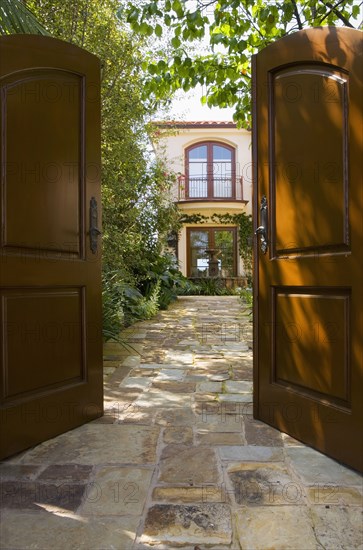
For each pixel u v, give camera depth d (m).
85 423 2.33
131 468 1.80
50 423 2.12
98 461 1.88
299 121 2.05
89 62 2.36
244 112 4.38
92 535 1.36
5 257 1.89
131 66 5.24
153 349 4.32
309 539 1.33
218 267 14.20
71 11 4.48
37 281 2.04
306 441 2.03
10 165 1.92
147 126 6.36
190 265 14.61
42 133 2.08
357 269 1.75
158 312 7.56
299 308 2.08
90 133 2.38
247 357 3.96
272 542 1.32
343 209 1.82
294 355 2.12
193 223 14.44
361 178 1.73
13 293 1.95
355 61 1.76
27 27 2.47
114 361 3.80
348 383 1.82
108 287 4.96
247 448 2.00
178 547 1.30
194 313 7.47
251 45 3.76
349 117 1.78
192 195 14.59
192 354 4.09
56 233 2.16
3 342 1.90
